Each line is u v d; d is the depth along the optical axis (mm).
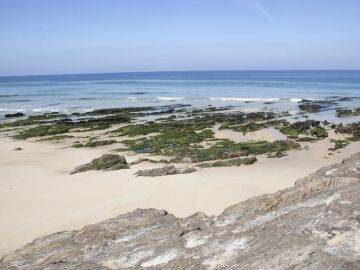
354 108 62094
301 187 12344
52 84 152750
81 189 25188
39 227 19234
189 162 31531
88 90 115062
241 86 120000
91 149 37812
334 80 141000
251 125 47344
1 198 23969
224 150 34438
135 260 9203
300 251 7449
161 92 103062
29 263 10516
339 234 7746
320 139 39312
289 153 33750
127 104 76812
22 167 31625
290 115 56969
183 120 52906
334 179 12266
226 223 10695
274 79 161250
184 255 8781
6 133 47938
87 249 10539
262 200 12055
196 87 119688
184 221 11820
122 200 22578
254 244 8336
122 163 30750
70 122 53219
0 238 18109
